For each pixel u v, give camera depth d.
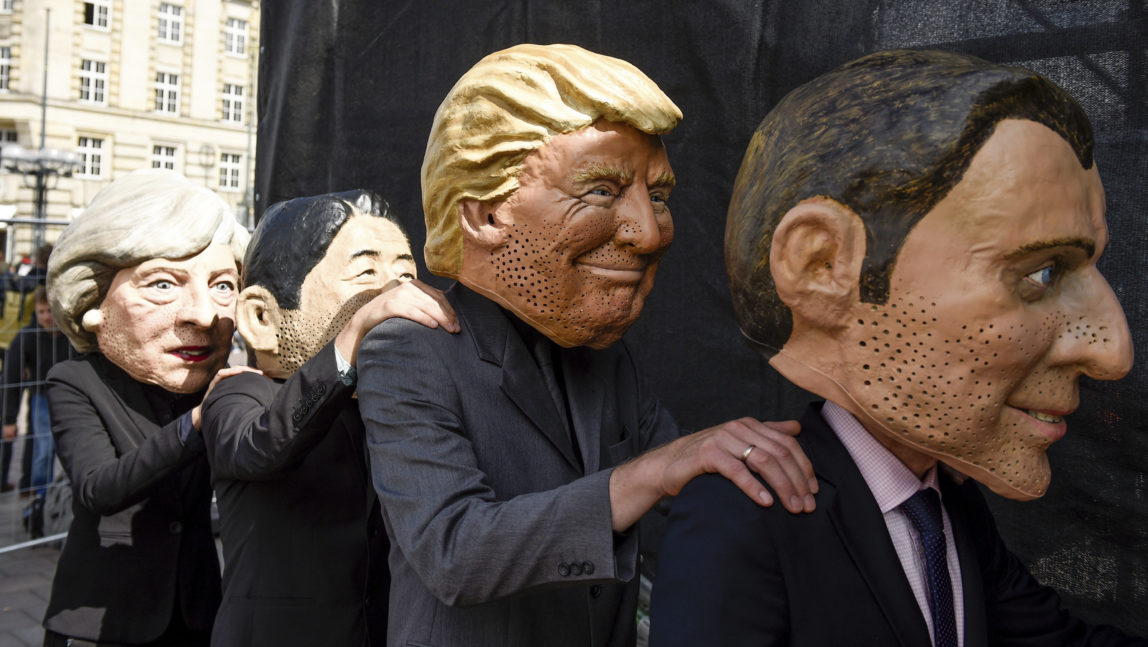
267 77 3.55
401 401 1.30
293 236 1.98
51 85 25.58
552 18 2.66
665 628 1.00
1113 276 1.71
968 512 1.21
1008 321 0.92
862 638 1.00
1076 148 0.94
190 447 2.04
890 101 0.95
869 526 1.04
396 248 2.03
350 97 3.21
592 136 1.28
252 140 29.20
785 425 1.14
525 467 1.37
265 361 2.04
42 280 4.80
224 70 28.56
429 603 1.36
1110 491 1.73
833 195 0.96
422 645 1.35
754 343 1.11
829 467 1.07
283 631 1.76
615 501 1.15
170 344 2.34
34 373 4.74
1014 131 0.90
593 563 1.14
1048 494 1.82
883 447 1.09
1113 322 0.96
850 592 1.01
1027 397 0.98
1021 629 1.22
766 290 1.04
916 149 0.91
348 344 1.50
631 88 1.29
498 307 1.42
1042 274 0.94
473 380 1.36
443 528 1.19
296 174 3.36
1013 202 0.89
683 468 1.09
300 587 1.79
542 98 1.28
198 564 2.31
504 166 1.30
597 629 1.41
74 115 26.00
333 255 1.96
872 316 0.97
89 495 2.14
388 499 1.27
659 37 2.44
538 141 1.28
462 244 1.38
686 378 2.46
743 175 1.08
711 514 1.03
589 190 1.29
